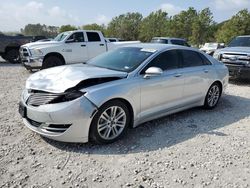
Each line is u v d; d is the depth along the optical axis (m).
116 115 4.24
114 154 3.90
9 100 6.50
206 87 5.96
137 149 4.08
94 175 3.36
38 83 4.12
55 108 3.78
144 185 3.20
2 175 3.27
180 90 5.27
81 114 3.80
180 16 47.03
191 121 5.43
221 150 4.18
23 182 3.16
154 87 4.69
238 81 10.60
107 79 4.23
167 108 5.10
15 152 3.83
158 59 4.94
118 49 5.55
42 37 23.22
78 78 4.03
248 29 41.38
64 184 3.16
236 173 3.55
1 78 9.89
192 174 3.48
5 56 15.62
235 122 5.52
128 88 4.27
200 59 5.91
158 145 4.25
